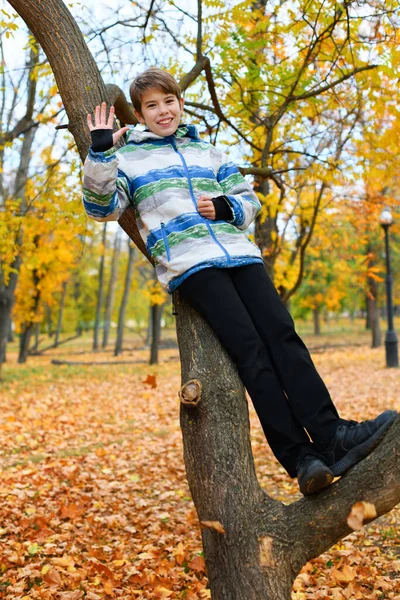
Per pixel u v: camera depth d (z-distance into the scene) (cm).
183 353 237
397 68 459
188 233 234
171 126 255
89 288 3344
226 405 224
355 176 617
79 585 386
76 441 834
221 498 218
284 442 220
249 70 506
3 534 472
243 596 210
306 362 226
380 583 377
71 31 278
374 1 446
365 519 193
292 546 213
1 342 1404
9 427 896
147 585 387
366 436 205
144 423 965
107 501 569
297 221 918
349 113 559
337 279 2439
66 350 2964
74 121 276
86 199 229
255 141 632
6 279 1061
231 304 226
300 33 520
